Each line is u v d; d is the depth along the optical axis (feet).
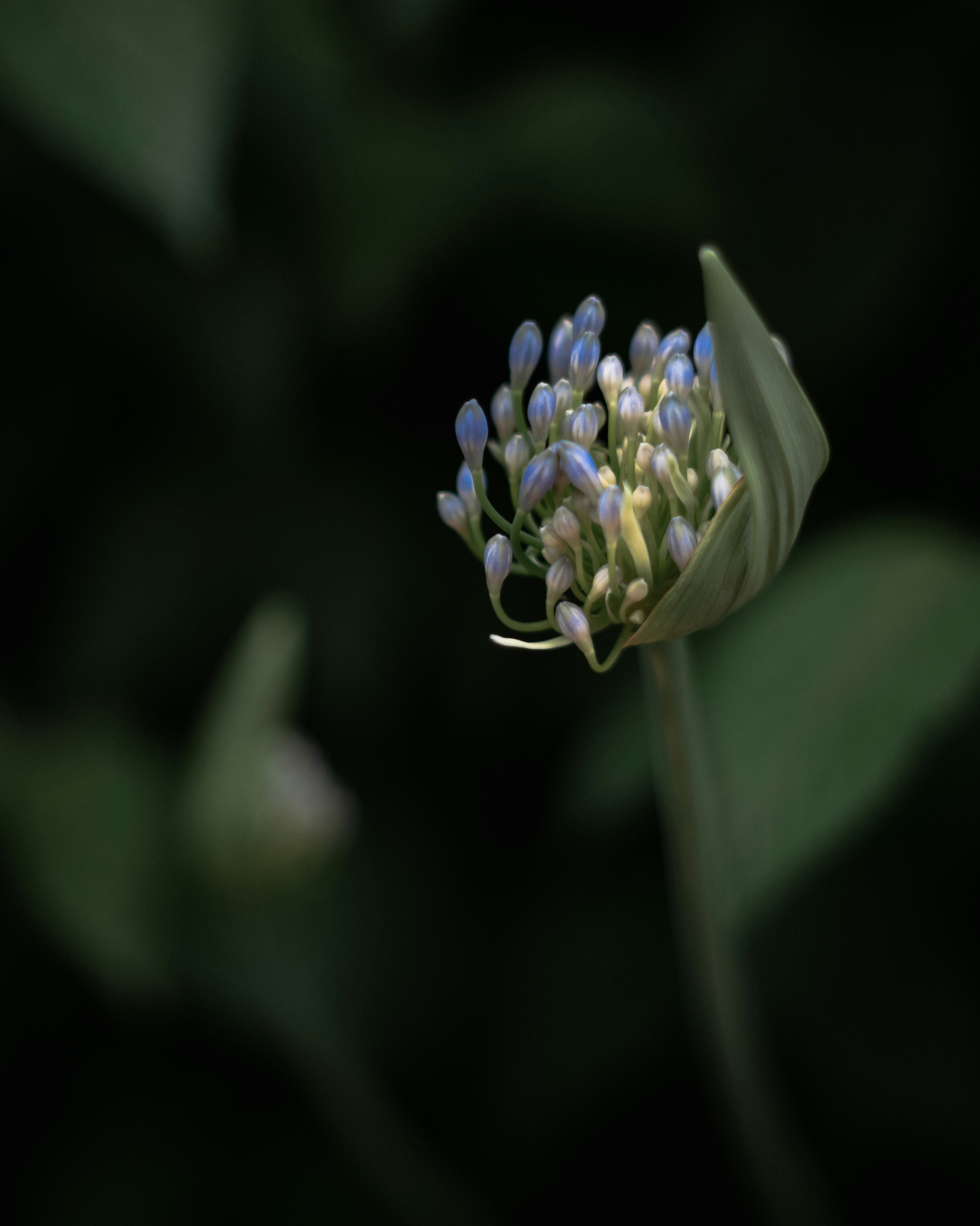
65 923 2.87
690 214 2.83
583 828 2.91
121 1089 3.13
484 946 3.12
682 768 2.39
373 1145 2.91
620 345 2.97
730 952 2.50
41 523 3.06
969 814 2.91
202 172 2.60
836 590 2.76
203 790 2.85
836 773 2.64
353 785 3.16
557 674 3.06
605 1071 2.90
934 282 2.94
